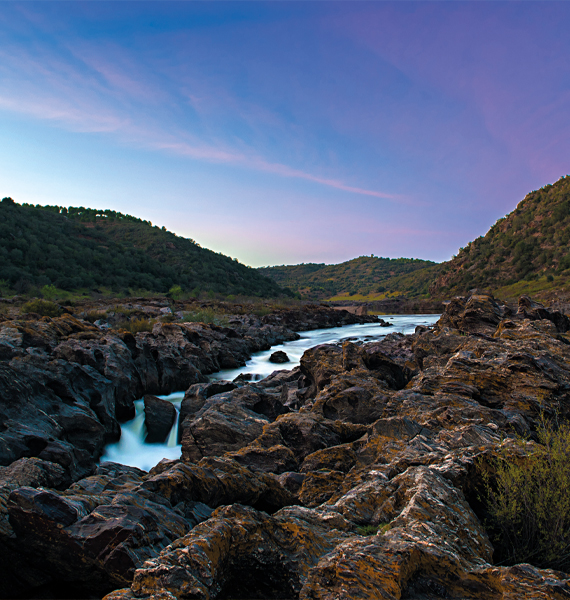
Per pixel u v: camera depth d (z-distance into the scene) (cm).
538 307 2084
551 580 335
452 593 344
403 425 926
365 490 583
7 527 504
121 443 1716
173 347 2712
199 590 352
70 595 509
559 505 431
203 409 1602
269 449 1048
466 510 481
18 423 1225
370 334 5488
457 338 1686
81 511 538
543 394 1017
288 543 459
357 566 353
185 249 18925
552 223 16662
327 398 1384
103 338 2264
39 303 4341
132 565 452
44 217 15725
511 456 549
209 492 654
